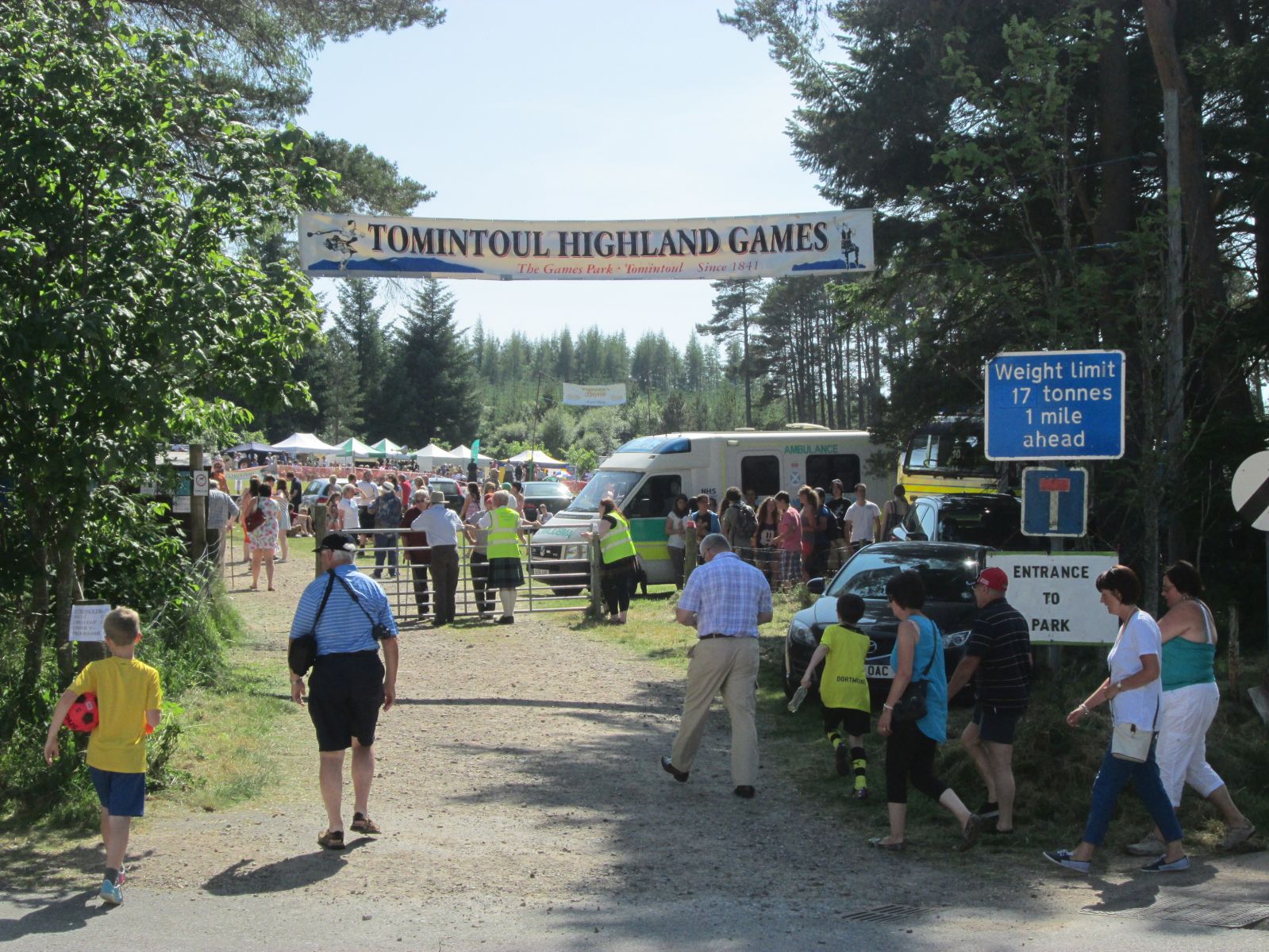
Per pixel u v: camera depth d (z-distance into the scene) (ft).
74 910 18.97
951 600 37.35
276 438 265.34
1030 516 30.09
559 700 39.63
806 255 40.34
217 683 37.91
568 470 237.86
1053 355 30.12
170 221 26.32
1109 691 21.76
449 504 115.65
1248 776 25.91
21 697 28.22
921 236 52.54
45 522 28.09
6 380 25.23
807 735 34.27
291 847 22.88
